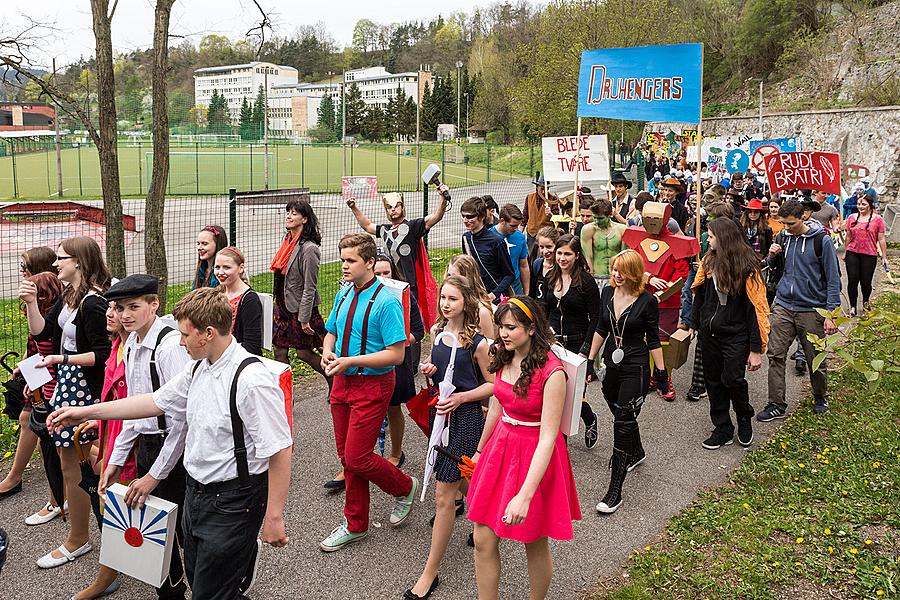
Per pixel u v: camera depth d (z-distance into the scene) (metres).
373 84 119.50
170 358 3.77
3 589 4.29
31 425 4.71
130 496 3.49
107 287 4.66
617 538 4.97
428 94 94.00
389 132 89.31
